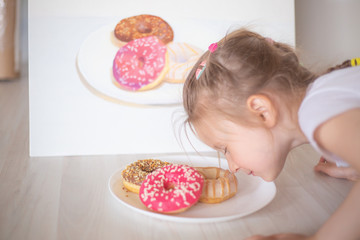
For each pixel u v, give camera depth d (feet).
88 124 2.67
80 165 2.49
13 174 2.35
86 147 2.67
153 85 2.73
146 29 2.75
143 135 2.72
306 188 2.19
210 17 2.77
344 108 1.51
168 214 1.88
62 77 2.66
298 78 1.87
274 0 2.81
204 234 1.75
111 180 2.15
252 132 1.85
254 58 1.85
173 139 2.73
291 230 1.78
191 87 2.00
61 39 2.66
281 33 2.82
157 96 2.73
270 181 1.98
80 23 2.68
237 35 2.01
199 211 1.92
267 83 1.82
